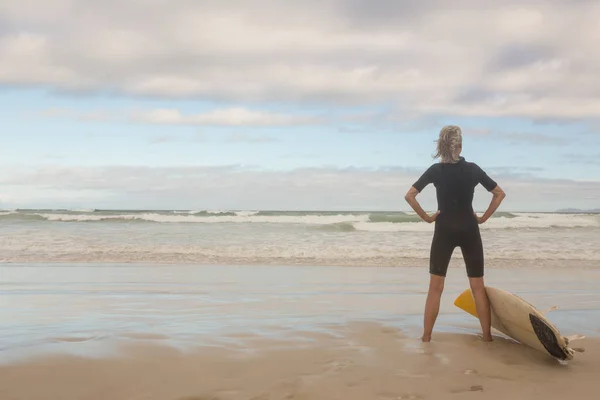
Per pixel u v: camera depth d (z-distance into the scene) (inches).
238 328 185.2
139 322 194.9
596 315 225.3
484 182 170.4
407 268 430.0
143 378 125.3
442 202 172.2
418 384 125.2
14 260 453.4
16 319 199.3
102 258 476.7
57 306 233.3
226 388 119.8
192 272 387.5
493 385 125.8
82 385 119.6
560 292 300.8
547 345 152.7
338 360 144.3
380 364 141.4
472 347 163.6
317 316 215.5
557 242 649.0
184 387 120.0
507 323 168.6
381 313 225.9
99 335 167.3
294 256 506.3
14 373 125.1
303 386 121.9
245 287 309.9
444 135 173.2
